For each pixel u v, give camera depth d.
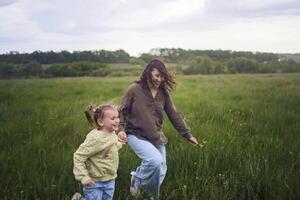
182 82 29.81
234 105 13.27
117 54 83.56
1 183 5.25
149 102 5.06
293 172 5.75
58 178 5.53
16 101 14.91
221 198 4.86
